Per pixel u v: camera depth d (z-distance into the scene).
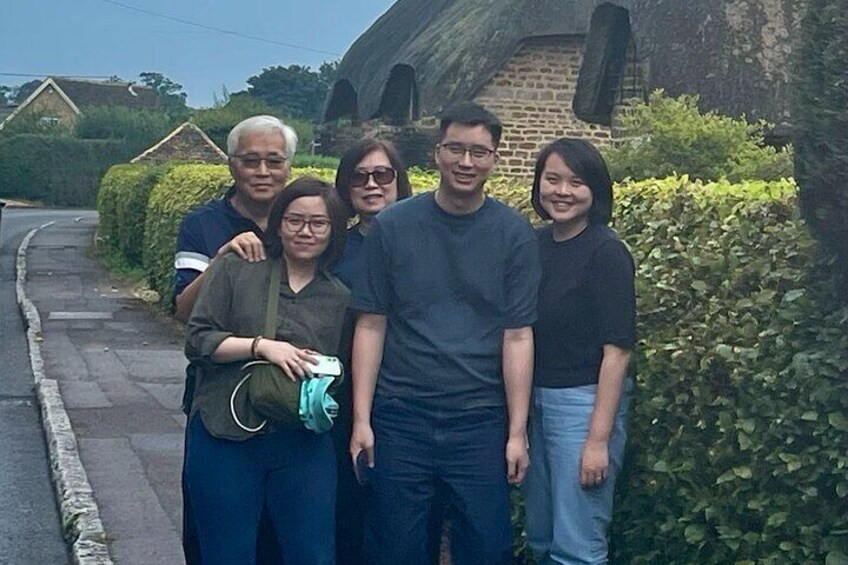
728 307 4.82
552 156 5.00
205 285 4.86
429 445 4.91
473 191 4.88
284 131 5.28
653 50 19.31
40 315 18.09
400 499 4.93
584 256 4.95
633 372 5.19
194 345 4.78
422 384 4.89
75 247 32.22
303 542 4.81
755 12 18.83
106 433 10.22
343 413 5.13
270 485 4.84
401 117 26.83
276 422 4.73
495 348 4.93
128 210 24.62
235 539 4.77
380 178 5.38
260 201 5.27
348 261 5.18
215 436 4.75
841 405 4.23
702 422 4.75
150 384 12.61
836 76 4.12
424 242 4.91
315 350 4.84
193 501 4.86
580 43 23.20
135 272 24.12
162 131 69.44
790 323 4.47
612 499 5.09
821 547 4.35
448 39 24.69
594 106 21.73
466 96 23.11
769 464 4.48
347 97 30.88
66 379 12.77
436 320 4.91
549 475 5.13
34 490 8.73
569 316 4.95
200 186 16.73
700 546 4.80
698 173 13.73
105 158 67.62
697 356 4.81
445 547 5.57
